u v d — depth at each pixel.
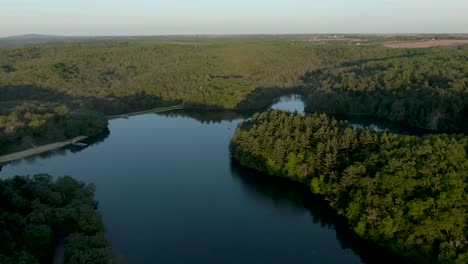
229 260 94.56
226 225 109.81
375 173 105.06
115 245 100.12
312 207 118.25
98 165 158.38
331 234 105.19
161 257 95.50
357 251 98.06
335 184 112.69
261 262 93.81
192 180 140.12
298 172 127.38
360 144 122.69
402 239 90.69
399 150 106.88
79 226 97.00
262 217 113.88
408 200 94.62
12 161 166.00
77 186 118.38
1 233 84.25
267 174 138.50
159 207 120.19
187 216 114.62
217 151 171.50
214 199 125.19
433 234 87.62
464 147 103.88
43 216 95.88
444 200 89.81
